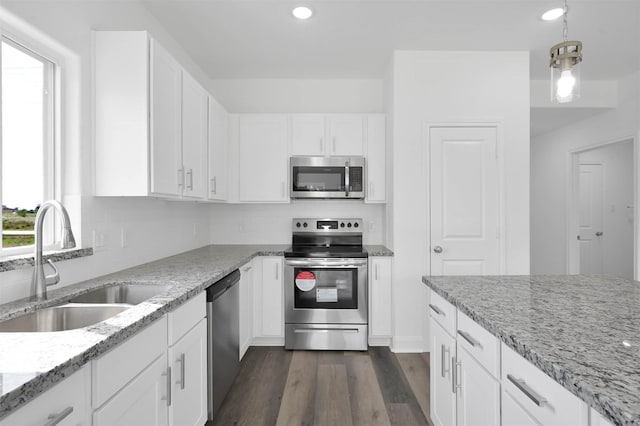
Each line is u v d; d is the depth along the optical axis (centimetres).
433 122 300
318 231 352
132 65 179
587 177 521
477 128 303
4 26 141
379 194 327
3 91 145
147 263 235
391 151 310
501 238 302
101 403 98
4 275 134
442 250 303
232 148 328
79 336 99
